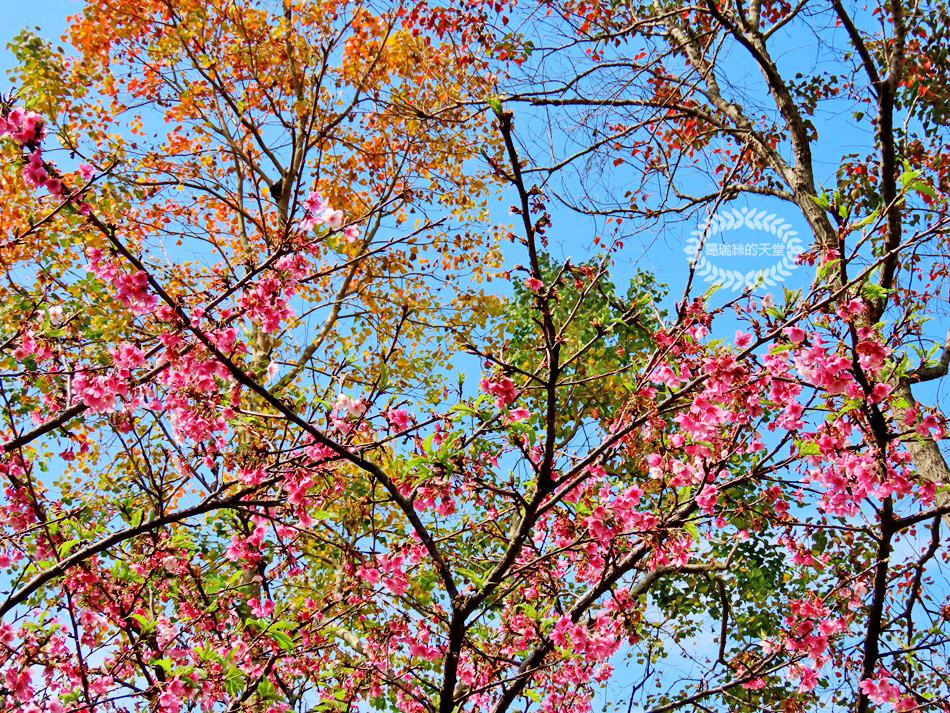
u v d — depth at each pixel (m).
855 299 3.39
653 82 7.15
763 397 3.88
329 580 6.81
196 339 3.46
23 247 6.32
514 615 4.20
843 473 3.86
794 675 4.18
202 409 3.77
